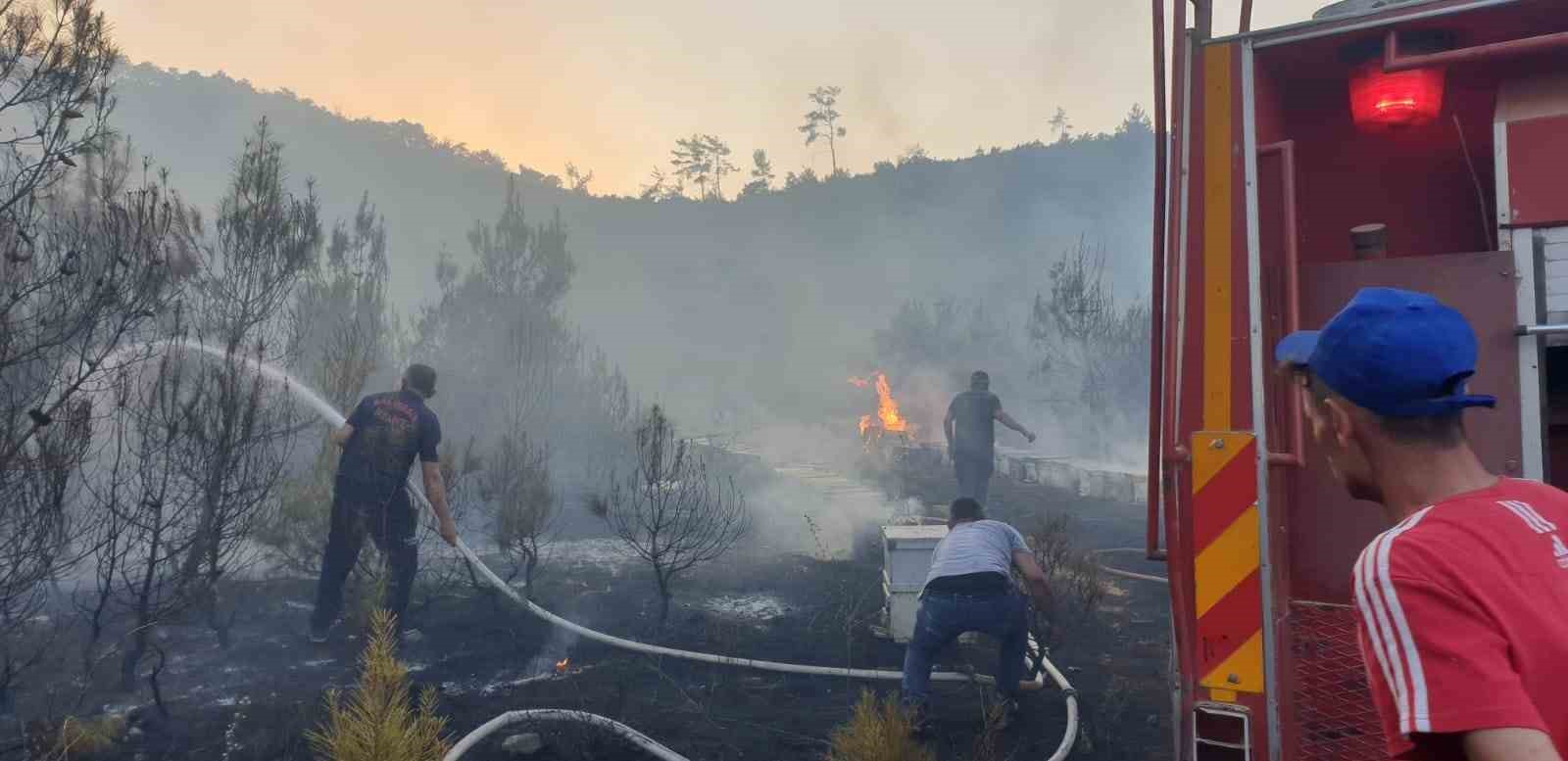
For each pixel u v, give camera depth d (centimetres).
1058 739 467
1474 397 138
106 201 541
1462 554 128
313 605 653
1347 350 142
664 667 567
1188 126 269
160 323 570
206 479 527
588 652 592
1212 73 269
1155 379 271
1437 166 352
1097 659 588
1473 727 119
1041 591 484
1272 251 284
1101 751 454
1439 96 299
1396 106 297
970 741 463
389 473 579
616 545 877
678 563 807
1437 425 139
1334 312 284
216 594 558
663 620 649
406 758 311
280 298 682
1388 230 359
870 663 581
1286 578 279
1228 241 262
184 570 527
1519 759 115
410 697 489
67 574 520
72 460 470
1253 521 254
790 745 455
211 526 532
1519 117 267
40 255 525
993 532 489
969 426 1016
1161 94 267
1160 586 766
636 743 439
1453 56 259
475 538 859
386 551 588
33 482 455
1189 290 265
